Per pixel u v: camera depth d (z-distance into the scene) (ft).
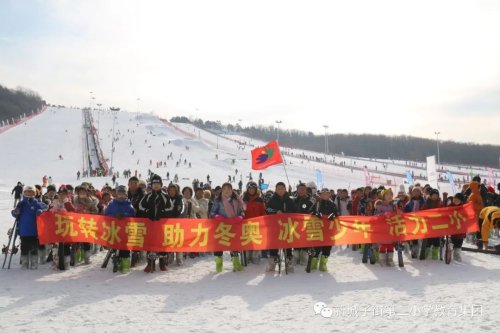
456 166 413.18
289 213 32.73
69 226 32.30
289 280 29.32
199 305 23.34
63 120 392.47
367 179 150.61
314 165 268.82
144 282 28.84
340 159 375.66
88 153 253.24
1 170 191.01
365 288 26.63
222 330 19.38
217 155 270.46
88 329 19.63
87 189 39.68
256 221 32.40
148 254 32.27
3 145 258.37
